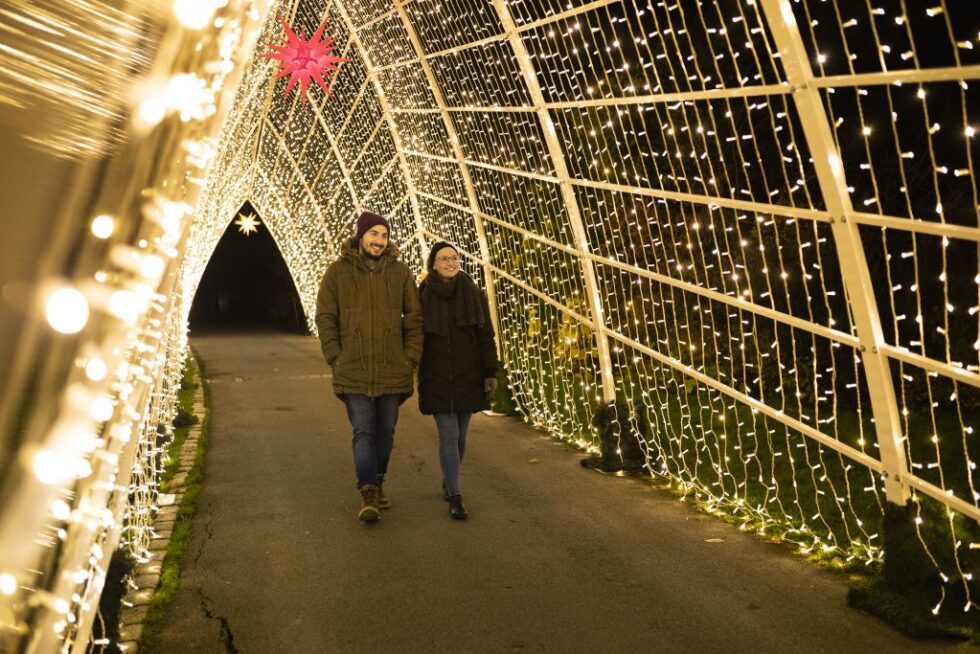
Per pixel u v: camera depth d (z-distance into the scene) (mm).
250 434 8852
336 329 5844
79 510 1351
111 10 1119
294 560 4883
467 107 9125
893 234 8250
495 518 5688
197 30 1252
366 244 5906
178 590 4430
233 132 10234
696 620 3965
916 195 8367
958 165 8039
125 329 1271
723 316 9234
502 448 7926
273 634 3881
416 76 10766
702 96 5383
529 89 7562
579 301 10297
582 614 4059
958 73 3484
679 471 6551
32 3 1074
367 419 5785
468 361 5883
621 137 9703
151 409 5906
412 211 13242
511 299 9953
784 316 5188
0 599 1163
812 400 8711
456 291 5922
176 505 6012
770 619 3963
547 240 8188
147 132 1181
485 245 10164
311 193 17266
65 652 1923
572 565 4742
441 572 4660
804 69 4293
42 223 1086
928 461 6793
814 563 4711
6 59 1065
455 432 5844
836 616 3990
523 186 9852
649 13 9984
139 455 4883
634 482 6617
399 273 5910
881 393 4293
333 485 6645
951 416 7973
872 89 8531
